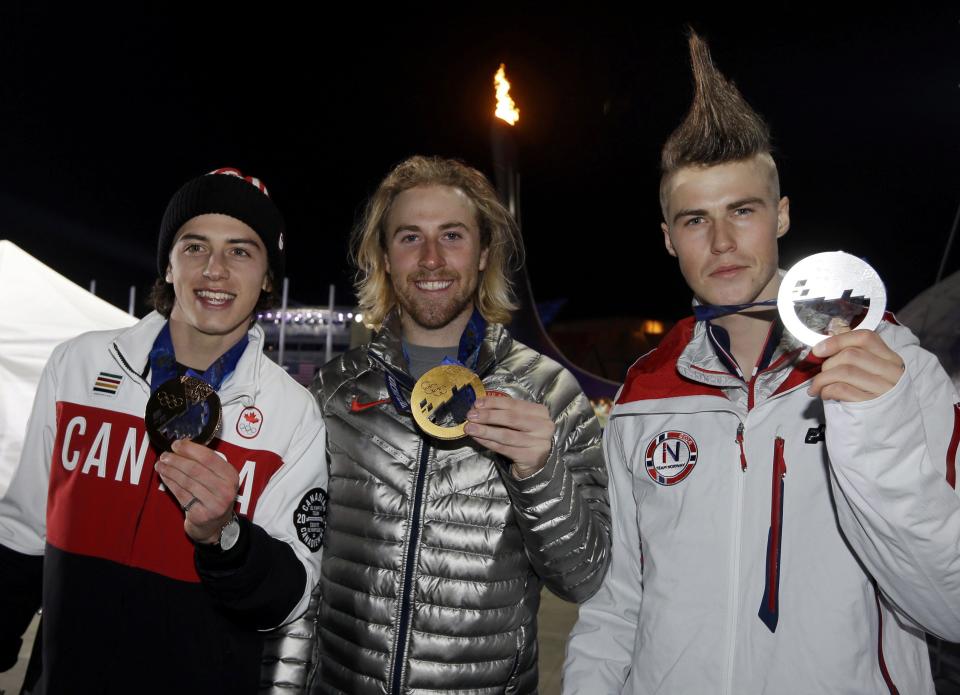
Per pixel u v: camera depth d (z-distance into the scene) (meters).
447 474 1.83
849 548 1.36
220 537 1.51
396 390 1.90
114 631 1.62
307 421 1.89
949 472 1.26
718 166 1.51
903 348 1.39
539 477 1.52
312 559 1.79
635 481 1.66
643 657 1.51
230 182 1.84
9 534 1.74
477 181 2.14
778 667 1.35
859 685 1.31
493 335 2.01
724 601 1.43
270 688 1.76
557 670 4.21
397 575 1.78
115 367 1.83
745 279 1.50
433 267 1.95
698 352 1.67
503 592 1.79
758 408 1.50
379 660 1.75
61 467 1.74
